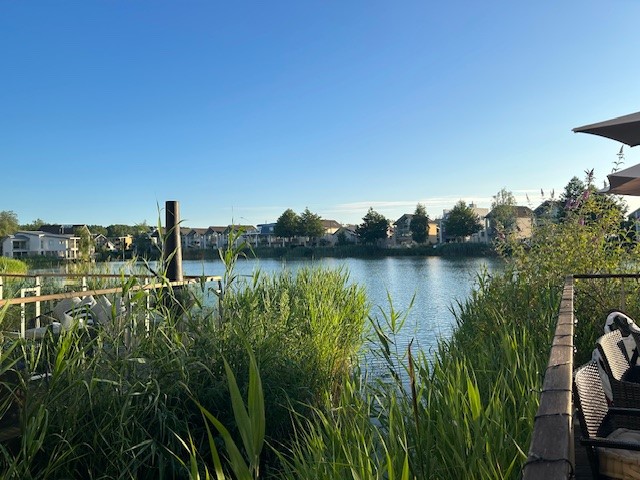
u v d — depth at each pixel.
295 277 10.02
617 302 6.12
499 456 2.45
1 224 92.19
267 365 5.05
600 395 2.59
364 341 8.13
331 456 2.92
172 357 4.44
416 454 2.57
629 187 6.15
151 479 3.99
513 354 3.96
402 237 104.44
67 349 3.69
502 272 7.68
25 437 3.22
